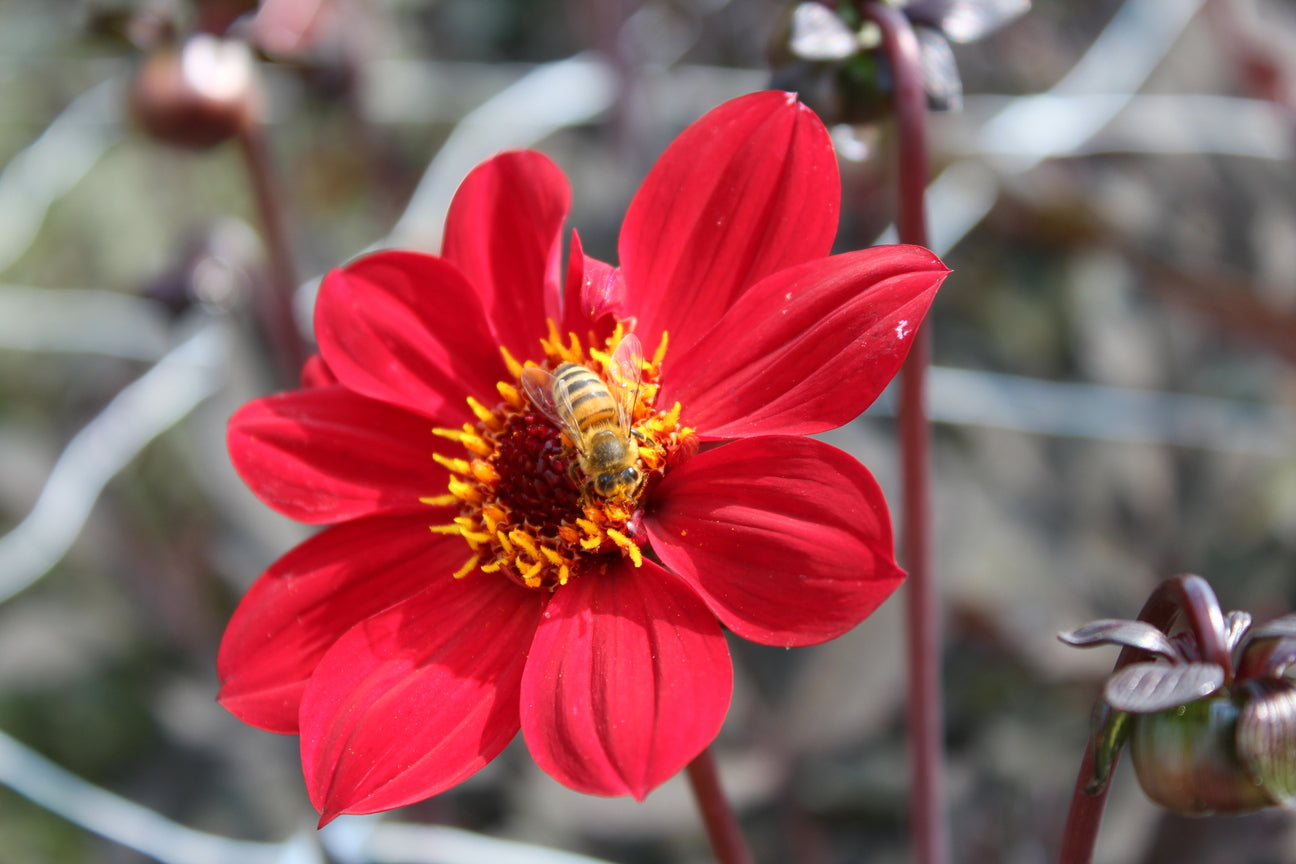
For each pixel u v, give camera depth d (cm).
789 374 26
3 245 50
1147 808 34
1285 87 43
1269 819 33
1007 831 35
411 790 26
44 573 42
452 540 28
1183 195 42
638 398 27
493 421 28
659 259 27
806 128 27
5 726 39
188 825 37
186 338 40
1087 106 40
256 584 27
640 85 48
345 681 26
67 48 57
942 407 38
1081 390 39
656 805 35
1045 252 43
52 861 39
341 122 50
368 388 28
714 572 26
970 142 40
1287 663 24
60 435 47
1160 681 24
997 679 36
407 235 42
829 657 35
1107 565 37
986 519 37
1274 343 37
